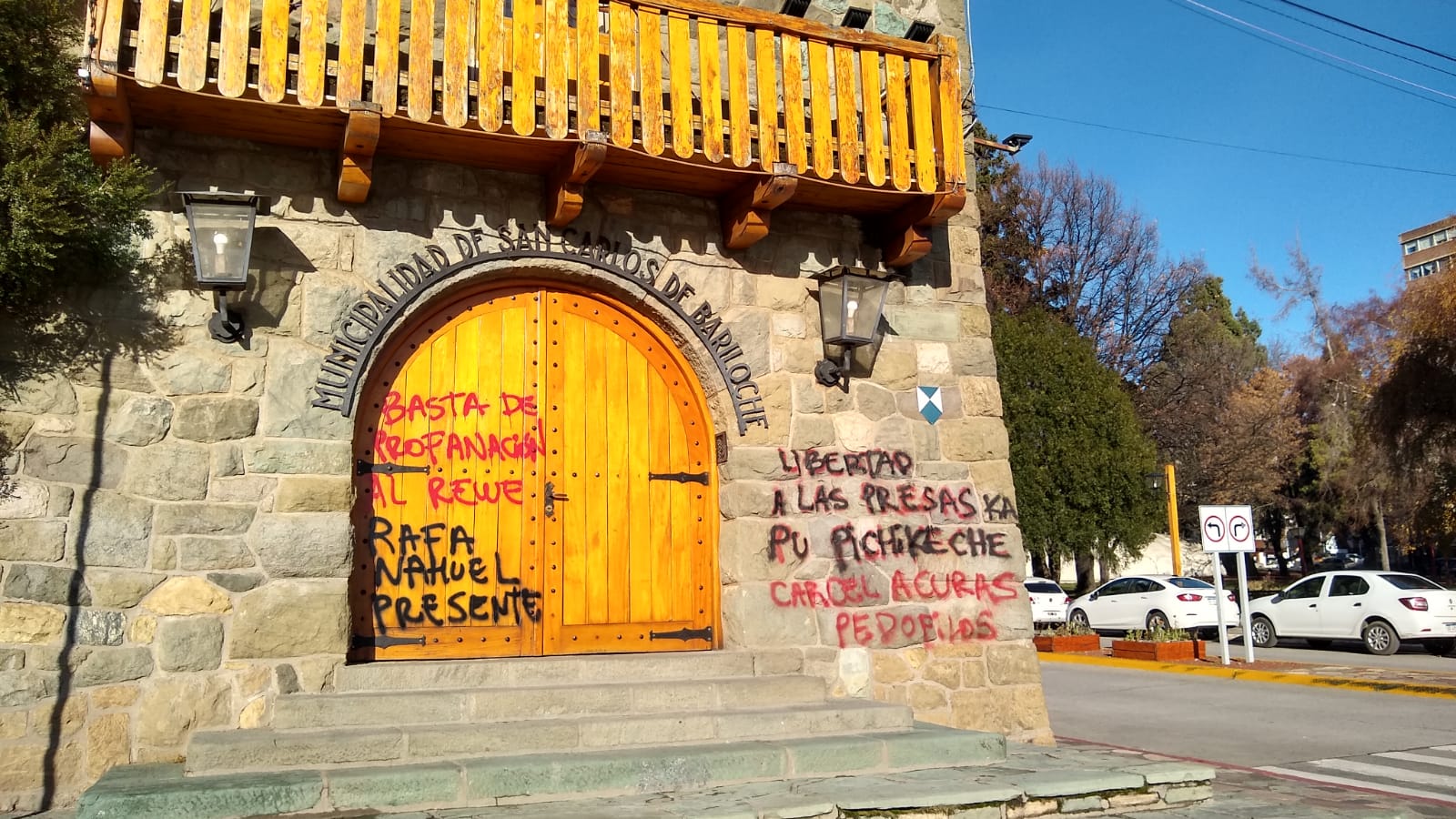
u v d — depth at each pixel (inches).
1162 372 1477.6
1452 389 880.9
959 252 326.6
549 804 199.5
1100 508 1003.9
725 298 294.0
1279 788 271.3
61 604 217.0
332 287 252.7
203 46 226.4
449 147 258.8
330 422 246.2
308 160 256.5
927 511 302.4
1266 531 1899.6
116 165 220.8
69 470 223.1
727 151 277.3
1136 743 366.6
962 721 291.9
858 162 285.0
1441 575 1626.5
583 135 253.4
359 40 237.5
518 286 280.8
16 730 208.8
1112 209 1497.3
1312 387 1521.9
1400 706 449.7
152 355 234.7
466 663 243.1
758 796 202.8
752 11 278.1
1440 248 2546.8
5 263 205.9
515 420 275.1
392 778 193.5
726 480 287.0
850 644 284.5
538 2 276.1
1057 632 743.7
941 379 313.9
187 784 187.9
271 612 232.2
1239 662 607.5
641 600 280.7
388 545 258.1
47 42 223.5
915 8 338.6
